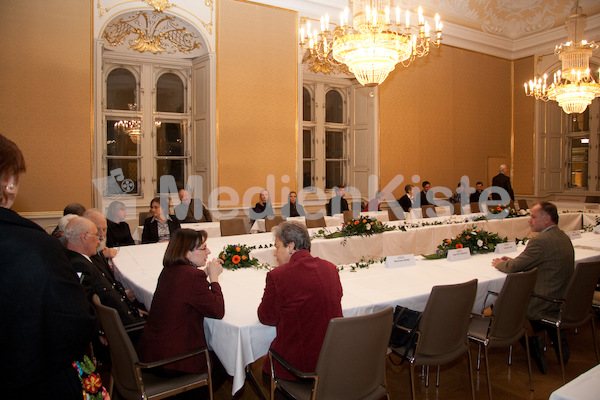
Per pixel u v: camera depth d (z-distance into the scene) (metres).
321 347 1.99
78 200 6.40
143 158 7.96
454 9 10.13
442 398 2.85
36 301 1.07
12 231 1.09
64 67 6.27
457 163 10.88
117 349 2.10
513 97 11.90
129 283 3.30
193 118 8.08
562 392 1.39
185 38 7.76
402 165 9.93
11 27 5.93
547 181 11.66
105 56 7.45
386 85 9.65
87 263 2.42
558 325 3.01
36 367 1.08
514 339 2.82
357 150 10.02
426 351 2.46
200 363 2.28
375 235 5.10
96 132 6.53
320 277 2.16
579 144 11.57
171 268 2.32
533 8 10.99
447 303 2.41
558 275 3.19
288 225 2.34
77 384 1.24
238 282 3.11
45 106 6.16
